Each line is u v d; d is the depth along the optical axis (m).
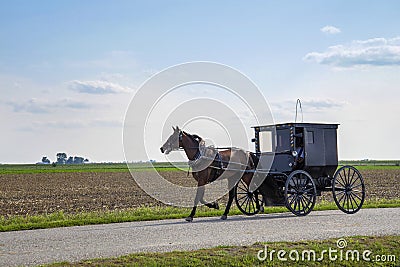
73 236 15.08
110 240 14.20
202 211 21.09
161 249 12.66
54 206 29.81
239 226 16.56
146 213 21.06
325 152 20.62
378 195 32.81
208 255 11.89
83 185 49.34
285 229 15.77
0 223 19.12
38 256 12.09
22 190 43.97
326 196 29.94
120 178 61.12
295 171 19.70
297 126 19.95
